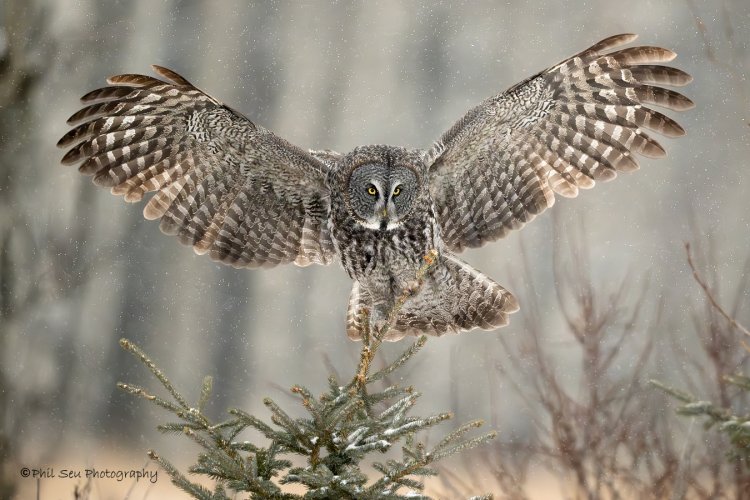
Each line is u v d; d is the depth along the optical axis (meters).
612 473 10.98
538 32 40.12
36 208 16.31
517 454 13.81
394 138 38.62
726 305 17.08
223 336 30.77
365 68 40.00
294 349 30.80
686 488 10.32
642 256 27.62
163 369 29.08
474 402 22.03
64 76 17.02
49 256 16.44
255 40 39.81
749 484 9.89
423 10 40.81
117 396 25.64
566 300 22.75
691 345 14.64
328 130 38.91
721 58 32.69
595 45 9.12
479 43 40.22
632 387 11.61
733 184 29.95
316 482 6.00
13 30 14.98
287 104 39.31
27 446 15.43
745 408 10.68
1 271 15.34
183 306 30.47
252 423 6.23
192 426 6.18
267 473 6.26
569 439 11.42
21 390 15.41
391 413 6.40
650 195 29.89
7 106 15.00
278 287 32.09
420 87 39.62
